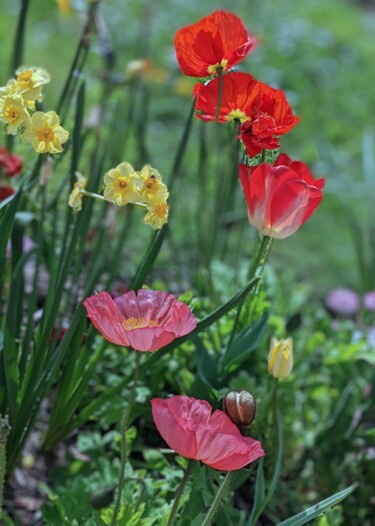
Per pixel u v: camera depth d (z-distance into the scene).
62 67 3.75
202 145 1.78
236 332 1.55
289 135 3.48
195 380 1.44
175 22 4.72
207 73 1.33
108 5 4.55
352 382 1.76
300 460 1.72
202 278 1.72
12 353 1.41
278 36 4.77
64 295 1.66
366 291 2.04
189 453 1.18
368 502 1.67
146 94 1.97
